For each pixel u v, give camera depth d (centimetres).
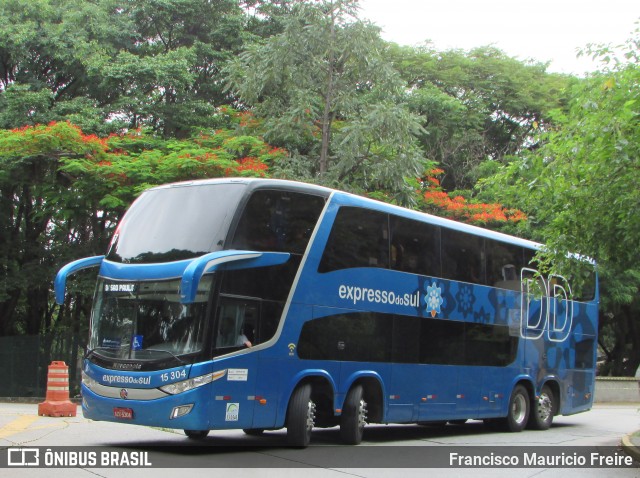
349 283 1315
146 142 2516
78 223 2692
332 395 1271
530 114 3800
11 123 2661
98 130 2628
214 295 1098
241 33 3133
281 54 2323
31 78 2847
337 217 1309
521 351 1762
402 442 1435
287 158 2338
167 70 2777
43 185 2489
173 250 1148
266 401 1153
